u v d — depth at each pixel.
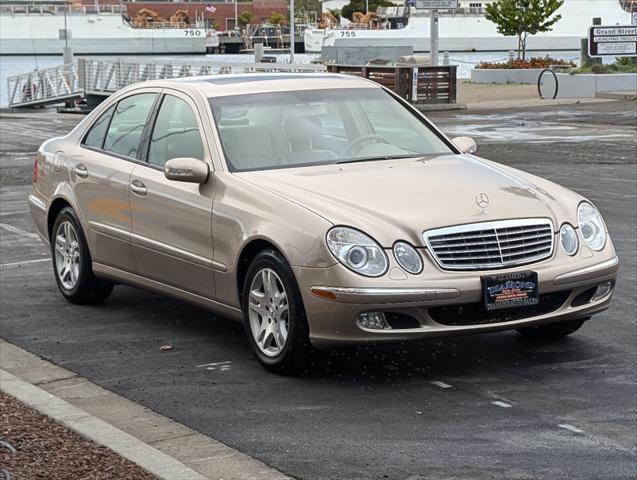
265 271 8.16
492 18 62.03
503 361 8.48
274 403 7.61
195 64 45.81
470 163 9.02
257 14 164.50
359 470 6.32
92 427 6.84
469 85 53.72
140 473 6.06
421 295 7.62
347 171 8.69
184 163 8.73
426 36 121.19
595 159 22.22
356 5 160.50
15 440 6.59
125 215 9.66
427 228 7.79
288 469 6.36
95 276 10.35
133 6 150.62
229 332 9.61
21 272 12.28
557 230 8.16
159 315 10.25
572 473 6.20
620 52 44.34
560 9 118.81
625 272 11.53
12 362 8.83
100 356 8.94
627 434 6.84
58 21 129.88
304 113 9.32
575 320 8.77
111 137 10.21
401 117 9.66
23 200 17.94
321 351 8.05
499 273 7.81
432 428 7.01
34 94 56.31
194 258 8.87
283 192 8.27
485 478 6.15
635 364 8.35
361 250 7.67
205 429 7.11
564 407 7.38
